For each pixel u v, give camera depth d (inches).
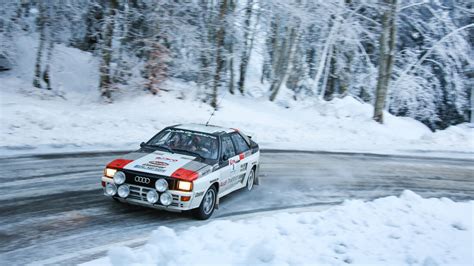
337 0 933.8
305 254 192.4
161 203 237.8
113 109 737.6
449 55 1045.8
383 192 380.8
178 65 944.3
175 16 878.4
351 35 1003.3
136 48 876.6
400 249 209.5
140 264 168.4
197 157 269.4
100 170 359.3
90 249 202.1
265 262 175.3
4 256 185.0
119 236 221.6
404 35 1117.1
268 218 250.5
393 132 835.4
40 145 423.2
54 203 262.8
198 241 200.7
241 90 1240.2
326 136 719.1
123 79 855.1
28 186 293.9
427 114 1084.5
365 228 241.3
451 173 494.0
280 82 1050.7
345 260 191.2
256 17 1133.7
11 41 954.7
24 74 954.7
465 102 1083.3
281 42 1182.3
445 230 248.2
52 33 908.0
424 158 582.6
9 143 413.1
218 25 850.1
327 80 1253.7
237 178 310.0
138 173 242.4
